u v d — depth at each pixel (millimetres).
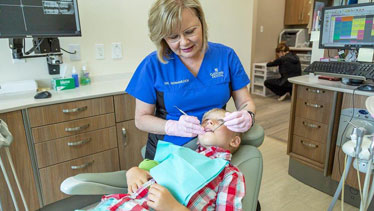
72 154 1731
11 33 1586
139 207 838
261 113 3855
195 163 895
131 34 2293
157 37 984
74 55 2055
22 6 1593
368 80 1808
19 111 1494
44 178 1654
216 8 2723
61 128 1656
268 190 2055
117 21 2197
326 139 1899
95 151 1823
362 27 1716
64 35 1779
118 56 2268
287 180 2188
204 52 1134
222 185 903
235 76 1213
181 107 1147
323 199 1938
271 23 5148
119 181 1028
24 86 1793
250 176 965
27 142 1552
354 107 1674
